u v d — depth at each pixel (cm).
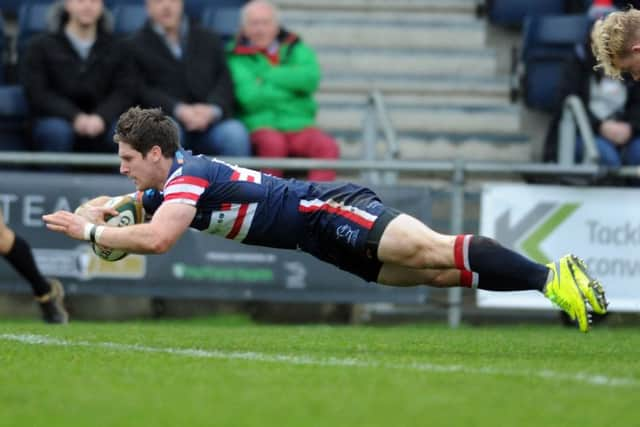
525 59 4297
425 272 2134
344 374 1720
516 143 4381
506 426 1281
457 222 3528
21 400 1470
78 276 3441
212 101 3788
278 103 3897
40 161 3516
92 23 3797
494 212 3475
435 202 3553
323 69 4588
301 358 1988
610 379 1678
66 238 3438
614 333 3150
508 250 2066
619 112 3803
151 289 3441
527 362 1944
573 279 2042
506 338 2725
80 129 3722
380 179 3691
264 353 2103
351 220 2070
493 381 1642
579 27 4238
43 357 1962
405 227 2053
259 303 3622
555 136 3850
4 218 3441
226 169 2100
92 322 3456
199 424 1298
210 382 1628
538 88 4275
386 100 4506
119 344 2298
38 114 3775
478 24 4650
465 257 2056
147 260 3438
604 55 2208
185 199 2041
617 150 3788
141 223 2188
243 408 1402
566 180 3512
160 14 3803
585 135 3572
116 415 1361
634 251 3459
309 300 3456
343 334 2802
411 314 3709
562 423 1304
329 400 1459
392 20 4656
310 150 3912
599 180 3509
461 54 4588
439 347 2328
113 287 3441
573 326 3462
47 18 3916
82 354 2027
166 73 3800
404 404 1426
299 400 1460
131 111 2075
